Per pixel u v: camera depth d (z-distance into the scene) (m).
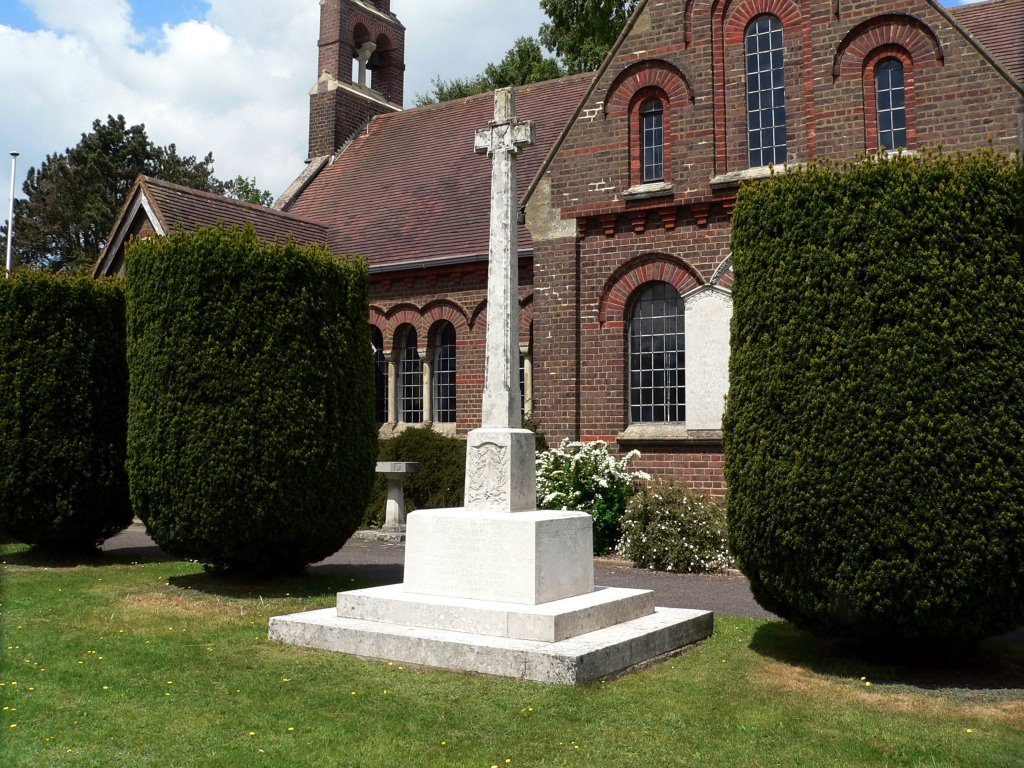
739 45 14.72
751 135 14.66
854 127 13.64
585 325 15.64
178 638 8.17
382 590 8.30
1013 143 12.53
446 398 19.61
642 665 7.30
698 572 12.49
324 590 10.73
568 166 15.92
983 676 7.12
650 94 15.41
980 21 16.25
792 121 14.12
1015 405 6.63
